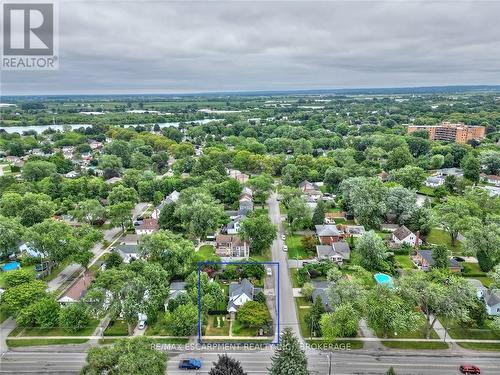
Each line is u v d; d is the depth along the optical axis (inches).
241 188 5876.0
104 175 7160.4
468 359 2541.8
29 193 5142.7
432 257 3661.4
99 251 4239.7
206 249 4217.5
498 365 2486.5
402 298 2706.7
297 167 7022.6
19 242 4128.9
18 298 2874.0
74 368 2468.0
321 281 3449.8
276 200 6038.4
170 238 3742.6
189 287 3164.4
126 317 2699.3
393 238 4404.5
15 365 2502.5
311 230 4741.6
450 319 2753.4
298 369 2076.8
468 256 3971.5
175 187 6146.7
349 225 4840.1
